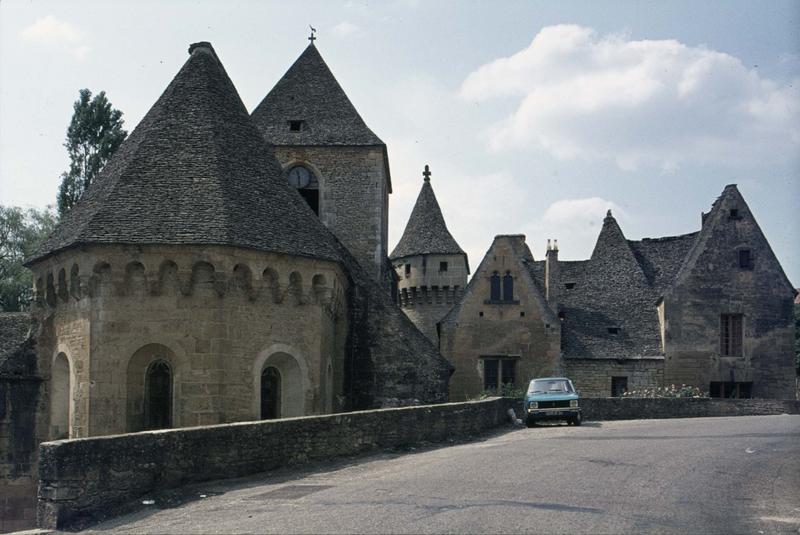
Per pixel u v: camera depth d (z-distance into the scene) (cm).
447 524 1055
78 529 1229
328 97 3625
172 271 2095
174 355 2078
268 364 2250
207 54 2572
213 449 1522
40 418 2328
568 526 1044
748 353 4097
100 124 5119
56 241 2309
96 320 2084
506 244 4009
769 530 1080
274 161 2544
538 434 2384
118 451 1347
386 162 3725
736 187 4209
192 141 2327
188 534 1091
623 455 1759
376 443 1922
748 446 1956
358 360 2841
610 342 4100
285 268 2234
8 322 2572
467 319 3959
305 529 1060
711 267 4122
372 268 3391
